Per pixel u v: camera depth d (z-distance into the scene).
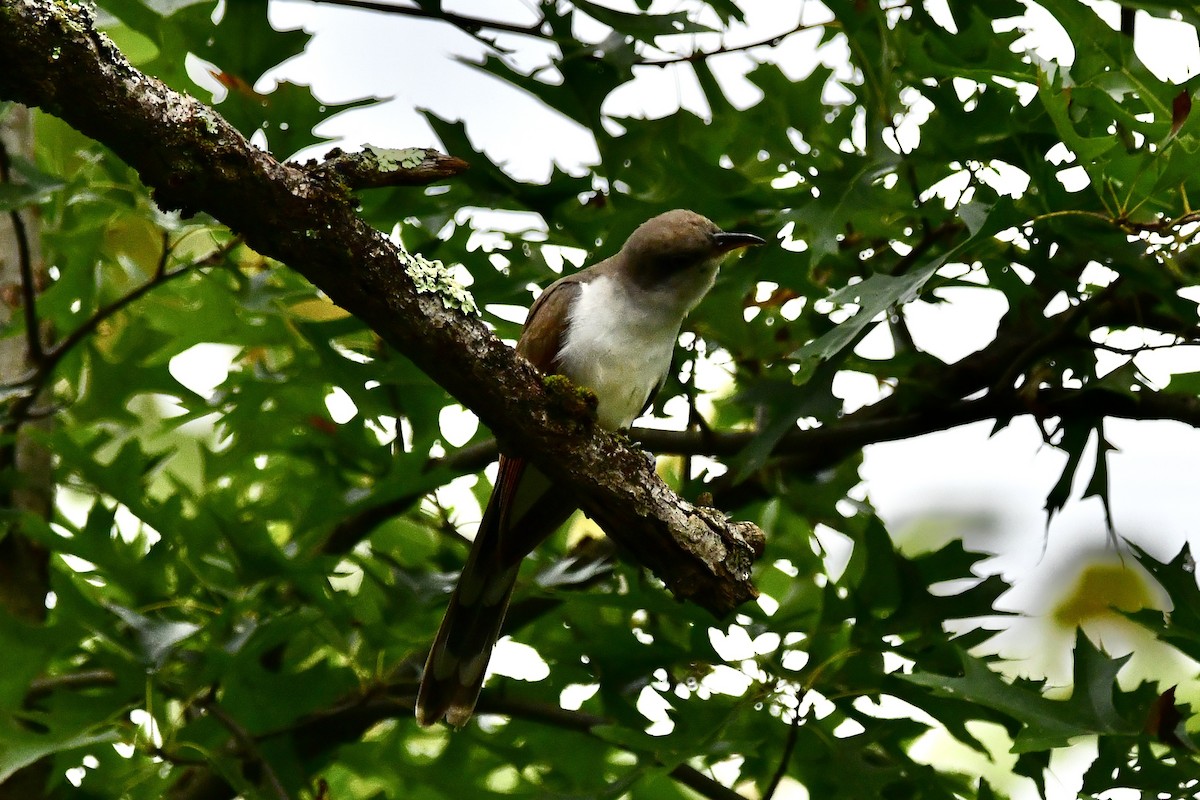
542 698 10.70
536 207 10.57
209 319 11.21
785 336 11.15
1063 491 10.59
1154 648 13.96
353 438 10.88
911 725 9.87
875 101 9.86
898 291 8.04
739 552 7.97
